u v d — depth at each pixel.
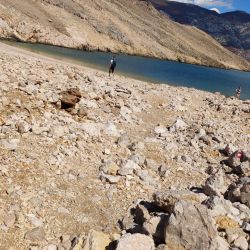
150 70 94.44
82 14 146.88
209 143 19.80
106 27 156.88
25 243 9.33
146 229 9.77
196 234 9.05
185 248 9.05
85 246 9.24
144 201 11.77
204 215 9.23
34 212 10.46
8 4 103.19
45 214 10.52
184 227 9.12
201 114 27.83
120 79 38.00
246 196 12.21
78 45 115.00
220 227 10.16
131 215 11.16
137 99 26.95
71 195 11.66
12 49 43.62
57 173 12.62
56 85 22.44
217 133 22.03
